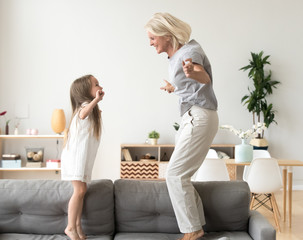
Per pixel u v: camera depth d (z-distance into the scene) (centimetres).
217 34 634
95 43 629
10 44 619
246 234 254
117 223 263
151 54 632
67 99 625
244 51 635
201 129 244
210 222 260
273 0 636
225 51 634
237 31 634
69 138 259
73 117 263
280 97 637
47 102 623
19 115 620
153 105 631
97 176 628
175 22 243
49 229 258
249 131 447
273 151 638
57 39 625
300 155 639
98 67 629
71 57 626
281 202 539
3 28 619
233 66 634
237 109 634
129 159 605
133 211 260
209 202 259
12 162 581
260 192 414
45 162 624
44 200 255
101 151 628
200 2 632
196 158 247
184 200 242
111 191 262
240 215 259
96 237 252
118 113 629
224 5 634
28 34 621
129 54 631
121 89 630
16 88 621
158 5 631
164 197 259
